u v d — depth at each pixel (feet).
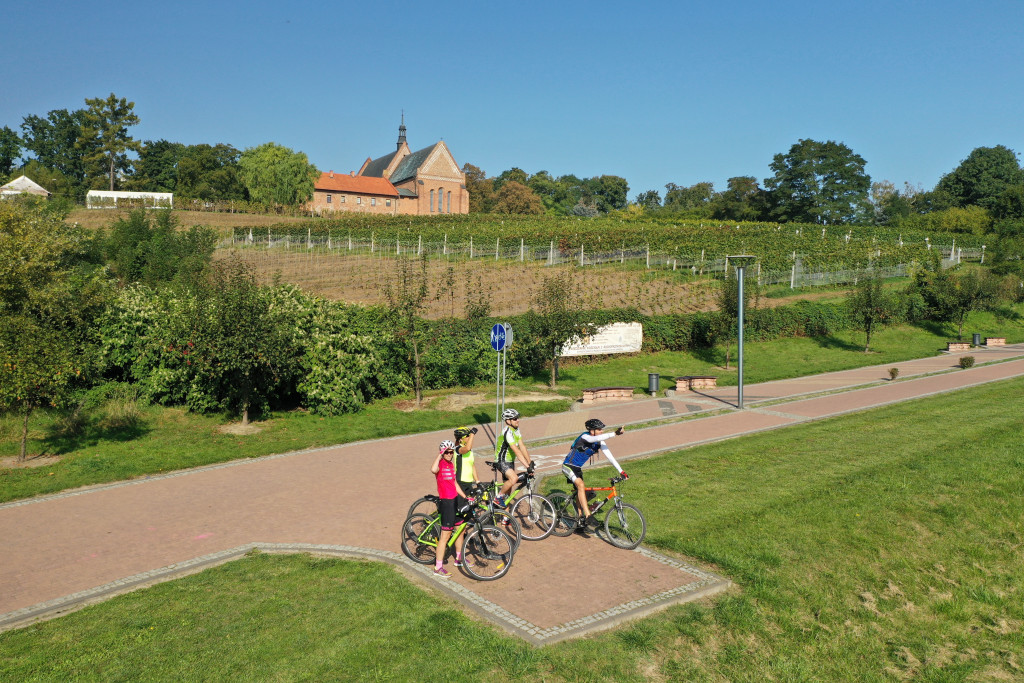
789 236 227.61
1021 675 23.49
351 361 64.90
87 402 57.36
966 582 28.91
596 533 32.58
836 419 58.65
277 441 52.90
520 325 84.79
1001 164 348.38
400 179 399.24
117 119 348.59
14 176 303.89
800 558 29.50
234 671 20.74
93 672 20.66
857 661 23.47
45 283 64.18
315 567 28.58
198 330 55.42
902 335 126.31
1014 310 146.41
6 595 26.27
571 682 20.49
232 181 349.82
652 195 513.04
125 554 30.32
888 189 399.44
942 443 47.01
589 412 66.44
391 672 20.75
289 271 155.53
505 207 387.14
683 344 106.52
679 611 24.91
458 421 61.21
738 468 42.16
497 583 26.89
